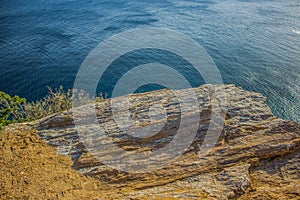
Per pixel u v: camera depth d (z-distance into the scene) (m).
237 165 9.62
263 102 12.91
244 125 11.30
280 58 42.94
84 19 63.94
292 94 34.34
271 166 9.69
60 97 15.38
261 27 56.72
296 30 54.41
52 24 60.75
